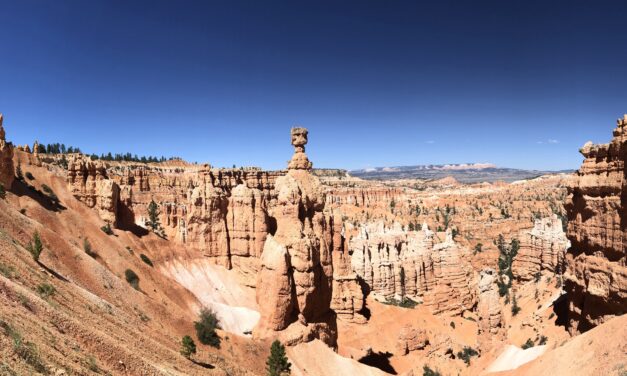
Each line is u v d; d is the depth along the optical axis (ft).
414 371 239.91
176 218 360.69
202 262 295.07
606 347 128.36
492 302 241.35
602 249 151.33
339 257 301.22
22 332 73.72
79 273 168.14
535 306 284.61
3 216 157.07
